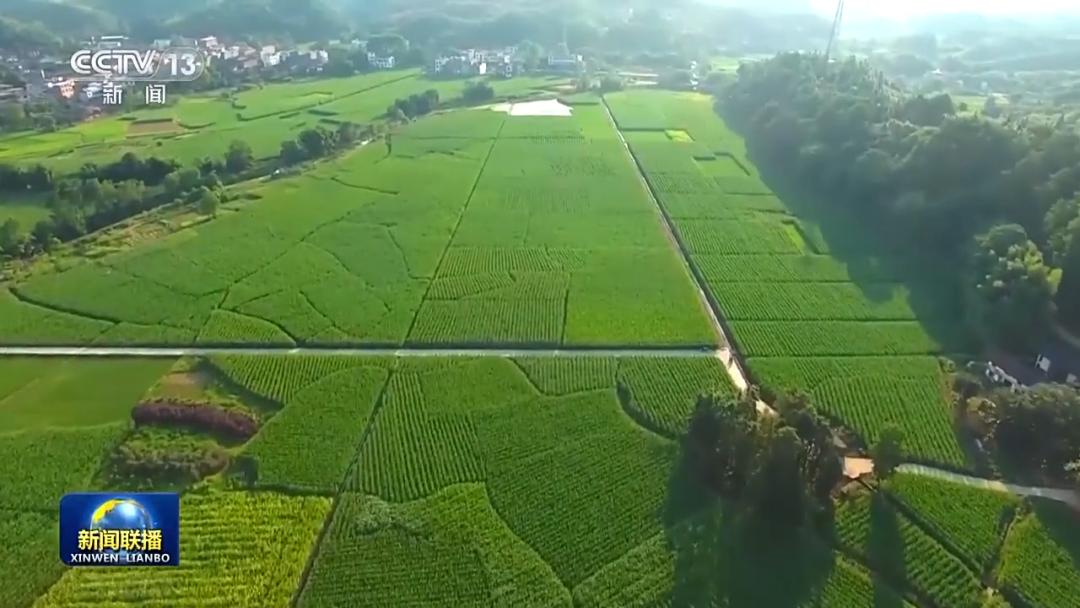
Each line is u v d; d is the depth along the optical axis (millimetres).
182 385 69000
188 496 55156
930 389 68688
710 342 77312
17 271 91250
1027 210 88688
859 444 61688
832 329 79188
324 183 127812
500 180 130750
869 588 48094
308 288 87688
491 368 71688
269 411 65375
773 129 146875
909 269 93625
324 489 55906
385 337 76938
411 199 120062
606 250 100438
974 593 47969
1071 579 48875
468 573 48938
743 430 55625
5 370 71000
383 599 46938
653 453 60031
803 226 108812
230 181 128625
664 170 137000
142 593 46969
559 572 49219
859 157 114562
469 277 91500
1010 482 57250
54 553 49969
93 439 60938
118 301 83688
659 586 48031
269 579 48219
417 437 61656
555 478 57219
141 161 125625
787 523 52281
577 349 75938
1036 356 72500
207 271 91750
